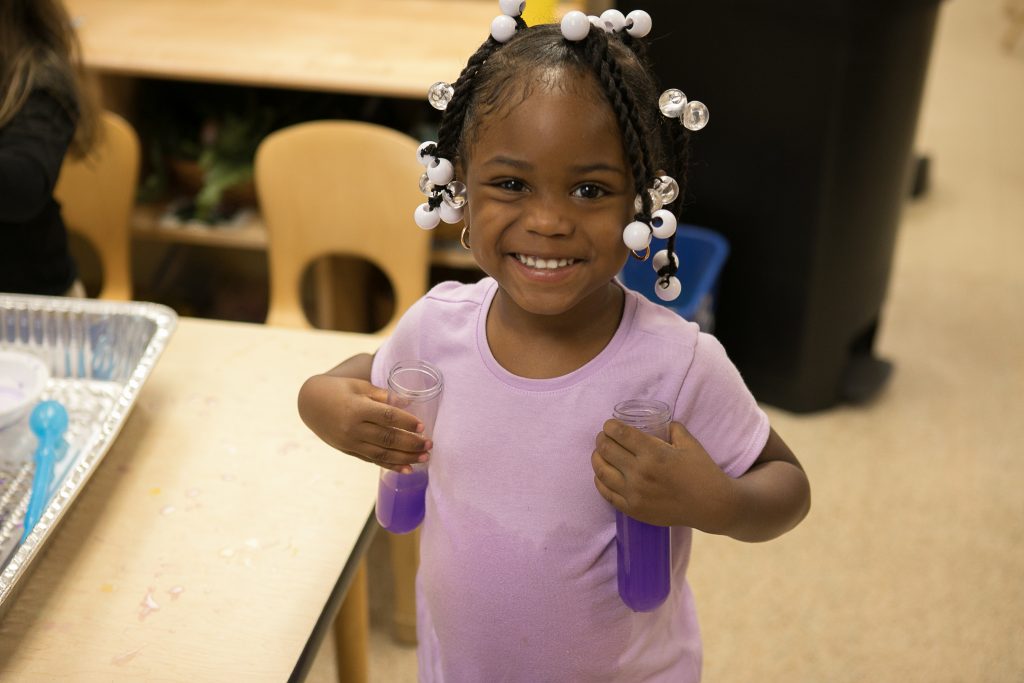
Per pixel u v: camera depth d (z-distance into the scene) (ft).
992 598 6.97
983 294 10.48
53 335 4.63
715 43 7.71
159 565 3.69
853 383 8.93
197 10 8.84
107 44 8.07
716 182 8.18
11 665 3.32
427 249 6.73
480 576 3.24
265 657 3.36
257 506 3.96
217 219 8.53
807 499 3.19
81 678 3.28
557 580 3.19
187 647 3.39
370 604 6.70
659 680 3.47
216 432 4.34
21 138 5.36
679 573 3.44
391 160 6.62
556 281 2.85
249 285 9.78
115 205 7.00
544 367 3.14
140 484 4.06
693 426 3.12
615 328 3.16
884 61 7.41
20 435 4.11
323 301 8.39
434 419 3.18
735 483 2.93
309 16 8.80
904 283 10.63
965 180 12.80
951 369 9.36
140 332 4.58
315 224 6.84
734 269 8.44
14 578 3.34
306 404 3.34
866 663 6.49
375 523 4.00
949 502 7.80
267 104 8.87
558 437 3.11
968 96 15.20
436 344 3.34
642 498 2.85
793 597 6.97
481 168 2.85
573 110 2.70
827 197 7.78
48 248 5.81
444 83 3.03
